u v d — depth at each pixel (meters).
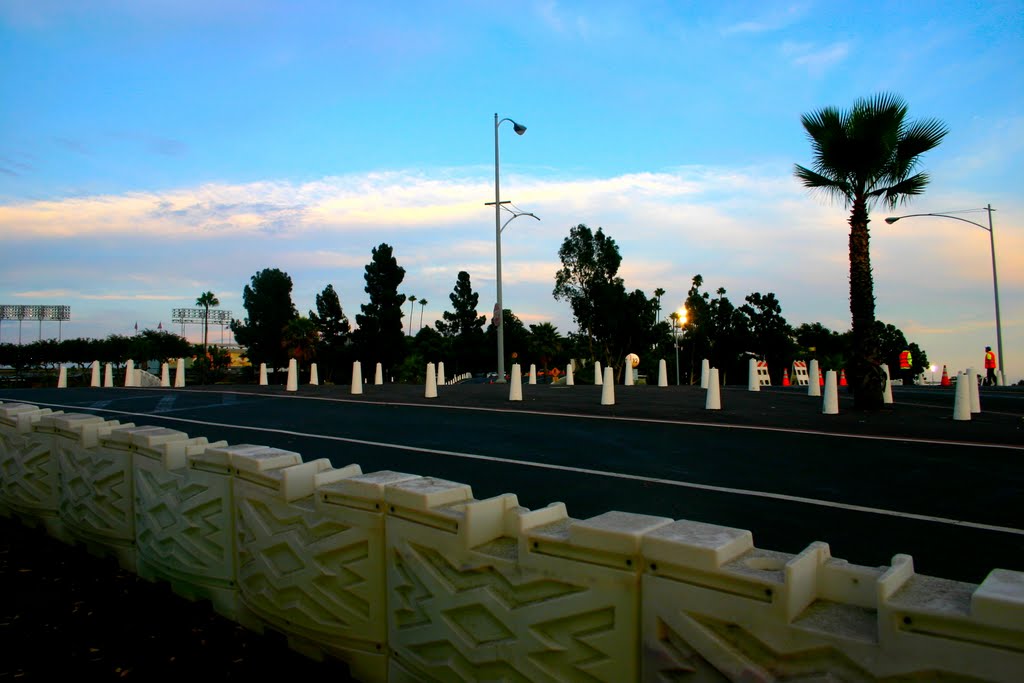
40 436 7.34
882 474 8.65
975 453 9.94
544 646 2.78
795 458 9.75
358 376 22.56
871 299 15.69
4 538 7.25
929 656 1.93
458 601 3.12
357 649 3.75
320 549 3.89
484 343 98.00
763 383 32.53
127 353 81.38
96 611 5.04
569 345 89.25
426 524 3.31
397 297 71.62
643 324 63.19
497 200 32.44
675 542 2.40
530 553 2.84
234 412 16.92
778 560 2.39
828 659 2.11
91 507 6.34
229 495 4.70
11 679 4.00
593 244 62.56
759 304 71.44
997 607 1.83
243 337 76.31
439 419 14.63
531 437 11.94
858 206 15.72
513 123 32.84
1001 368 37.25
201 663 4.15
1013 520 6.59
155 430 5.84
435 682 3.27
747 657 2.25
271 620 4.32
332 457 10.42
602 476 8.75
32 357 76.31
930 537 6.09
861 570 2.28
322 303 76.50
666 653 2.42
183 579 5.16
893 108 14.89
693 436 11.79
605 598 2.59
